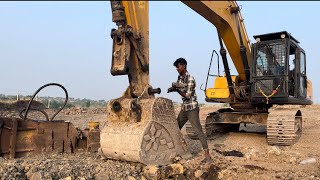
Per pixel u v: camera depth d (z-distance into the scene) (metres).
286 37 9.41
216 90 10.59
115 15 5.65
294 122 8.81
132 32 5.64
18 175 4.60
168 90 6.30
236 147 8.41
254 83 9.60
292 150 8.08
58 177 4.72
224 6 8.43
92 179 4.96
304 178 5.67
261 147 8.48
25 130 5.91
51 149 6.21
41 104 20.58
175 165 5.64
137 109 5.77
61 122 6.40
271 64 9.45
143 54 5.94
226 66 9.90
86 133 6.77
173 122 6.11
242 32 9.51
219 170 6.04
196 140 9.52
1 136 5.62
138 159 5.46
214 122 10.44
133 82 5.94
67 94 6.78
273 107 10.88
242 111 10.49
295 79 9.73
